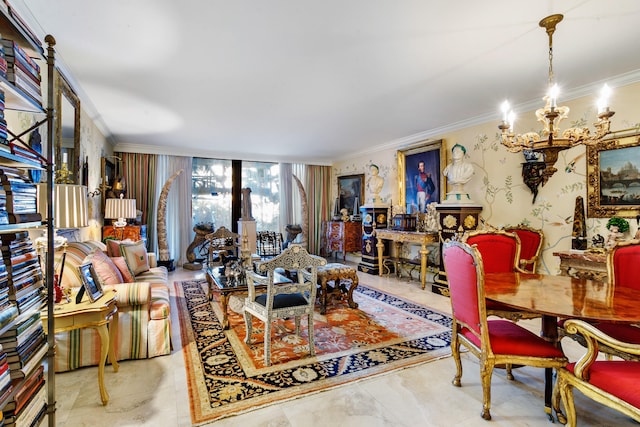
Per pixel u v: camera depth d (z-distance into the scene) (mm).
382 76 3002
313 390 2051
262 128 4902
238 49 2484
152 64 2730
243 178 7328
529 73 2941
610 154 3102
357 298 4211
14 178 1234
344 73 2930
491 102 3734
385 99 3629
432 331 3051
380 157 6383
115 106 3822
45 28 2158
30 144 2361
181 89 3305
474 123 4418
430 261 5156
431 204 5000
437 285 4465
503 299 1850
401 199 5707
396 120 4480
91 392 2012
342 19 2090
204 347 2697
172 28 2188
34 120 2422
